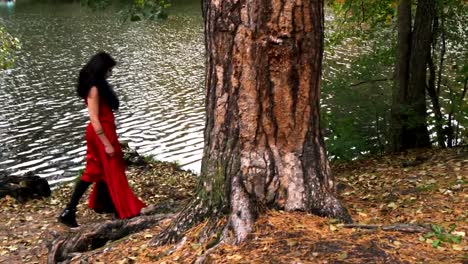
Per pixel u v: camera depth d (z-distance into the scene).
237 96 3.98
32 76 30.73
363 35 14.37
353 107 13.11
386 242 3.72
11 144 20.09
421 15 11.48
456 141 11.48
